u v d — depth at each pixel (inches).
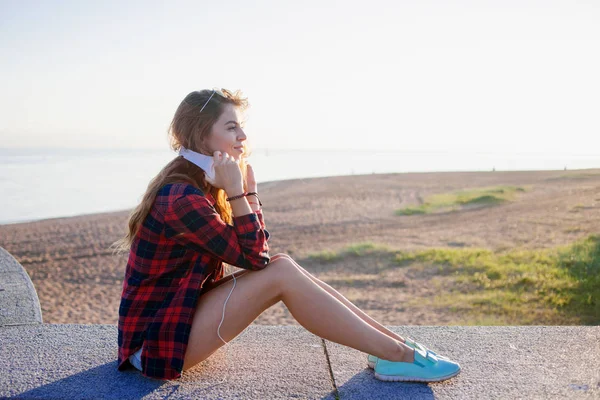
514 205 949.8
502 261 509.4
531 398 98.1
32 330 138.2
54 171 2239.2
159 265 101.0
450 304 389.4
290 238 715.4
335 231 762.8
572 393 100.0
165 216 97.9
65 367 112.6
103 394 99.3
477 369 111.7
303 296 101.0
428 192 1261.1
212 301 101.8
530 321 329.1
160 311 100.8
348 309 102.5
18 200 1220.5
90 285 500.7
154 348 100.3
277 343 129.0
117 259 611.8
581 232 639.1
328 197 1200.8
